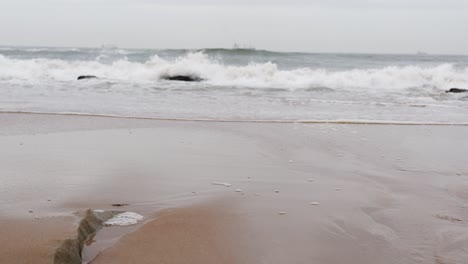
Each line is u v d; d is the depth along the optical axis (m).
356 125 8.64
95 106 10.50
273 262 3.08
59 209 3.81
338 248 3.32
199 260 3.05
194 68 19.03
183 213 3.89
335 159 6.11
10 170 5.07
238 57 30.50
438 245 3.41
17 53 30.20
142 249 3.16
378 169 5.66
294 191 4.69
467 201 4.48
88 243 3.20
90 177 4.91
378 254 3.24
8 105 10.31
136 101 11.62
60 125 8.05
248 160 5.93
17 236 3.04
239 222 3.75
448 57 41.59
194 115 9.55
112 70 20.06
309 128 8.23
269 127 8.26
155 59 21.58
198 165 5.61
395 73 18.89
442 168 5.74
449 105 12.33
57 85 15.44
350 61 30.84
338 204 4.30
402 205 4.32
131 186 4.65
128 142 6.80
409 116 10.08
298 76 18.56
